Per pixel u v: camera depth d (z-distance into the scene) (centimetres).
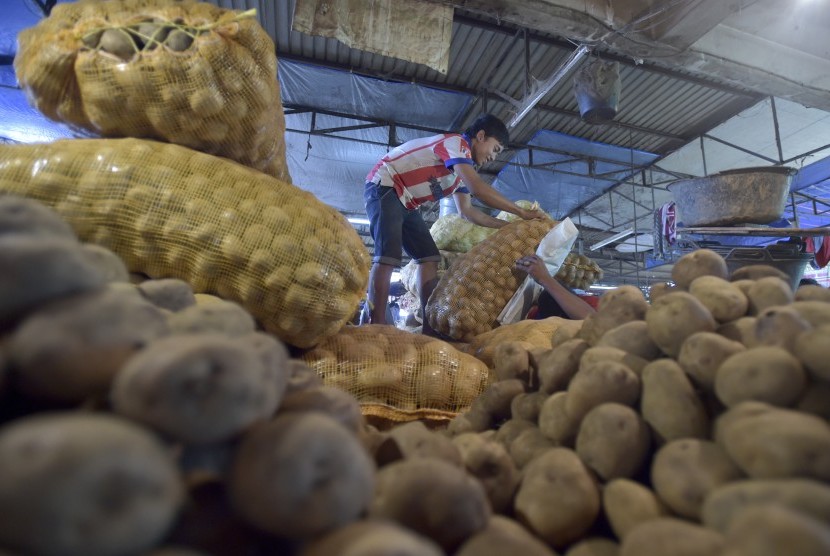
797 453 54
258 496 45
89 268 55
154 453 40
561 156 679
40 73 136
